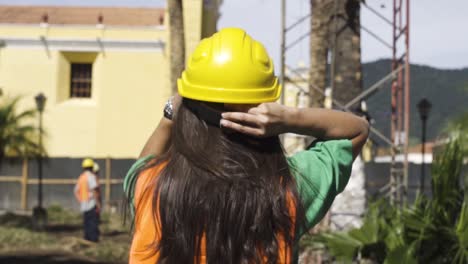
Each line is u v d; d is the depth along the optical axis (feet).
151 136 8.25
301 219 7.28
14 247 52.90
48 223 76.64
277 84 7.57
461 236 21.77
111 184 100.12
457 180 23.00
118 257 51.26
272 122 7.25
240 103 7.27
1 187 98.84
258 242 7.07
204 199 7.08
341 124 7.77
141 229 7.28
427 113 68.03
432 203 23.02
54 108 108.27
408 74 42.16
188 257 7.06
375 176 81.41
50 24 109.09
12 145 70.59
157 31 109.09
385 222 25.17
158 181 7.30
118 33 109.09
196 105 7.38
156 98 109.29
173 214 7.11
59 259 48.93
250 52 7.40
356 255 24.91
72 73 110.42
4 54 108.58
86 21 112.57
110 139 108.78
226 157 7.23
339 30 40.01
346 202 37.17
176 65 54.29
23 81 108.47
